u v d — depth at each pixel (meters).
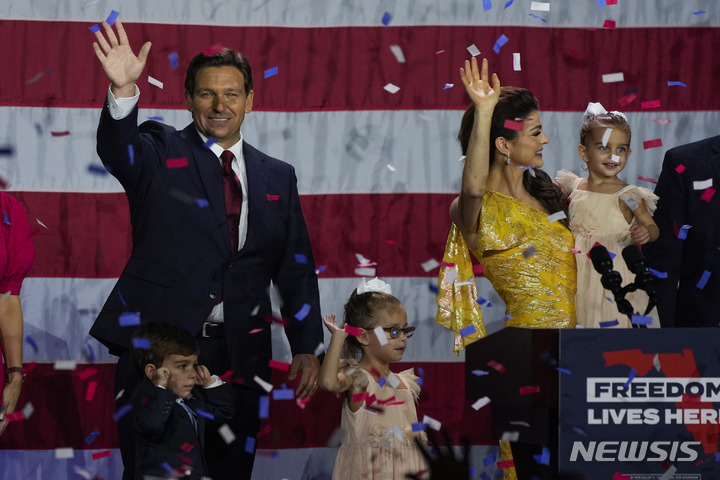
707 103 17.19
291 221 13.80
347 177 16.95
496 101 12.16
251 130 16.83
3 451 16.14
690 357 8.52
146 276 12.68
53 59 16.56
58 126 16.55
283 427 16.56
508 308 12.88
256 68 16.84
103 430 16.34
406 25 17.05
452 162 17.05
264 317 13.30
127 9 16.64
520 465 9.83
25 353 16.31
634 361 8.50
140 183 12.94
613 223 13.74
